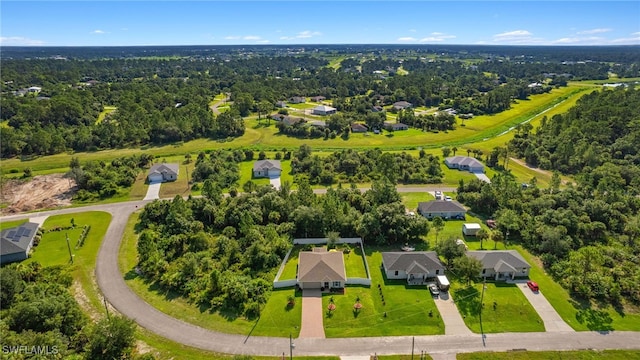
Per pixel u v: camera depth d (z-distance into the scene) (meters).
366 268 79.12
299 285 72.69
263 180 130.50
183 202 99.19
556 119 179.50
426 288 72.94
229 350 58.59
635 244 86.50
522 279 75.69
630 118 164.50
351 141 177.38
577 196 102.62
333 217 91.62
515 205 100.56
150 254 80.12
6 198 117.75
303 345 59.41
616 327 63.41
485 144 170.88
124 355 55.38
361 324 63.75
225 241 84.81
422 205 103.44
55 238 92.88
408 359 56.75
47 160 152.62
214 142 177.50
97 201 115.12
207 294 69.56
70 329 59.53
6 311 59.28
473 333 61.91
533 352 58.22
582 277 72.69
